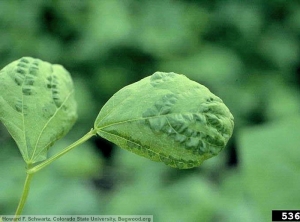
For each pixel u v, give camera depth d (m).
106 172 1.35
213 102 0.39
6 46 1.77
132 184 1.24
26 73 0.43
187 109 0.38
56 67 0.45
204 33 1.90
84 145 1.43
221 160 1.34
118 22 1.75
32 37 1.79
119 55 1.80
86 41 1.76
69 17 1.83
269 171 0.54
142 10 1.83
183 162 0.39
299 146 0.54
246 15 1.93
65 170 1.30
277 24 2.00
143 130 0.38
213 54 1.79
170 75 0.40
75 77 1.77
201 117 0.38
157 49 1.77
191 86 0.39
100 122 0.39
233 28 1.92
